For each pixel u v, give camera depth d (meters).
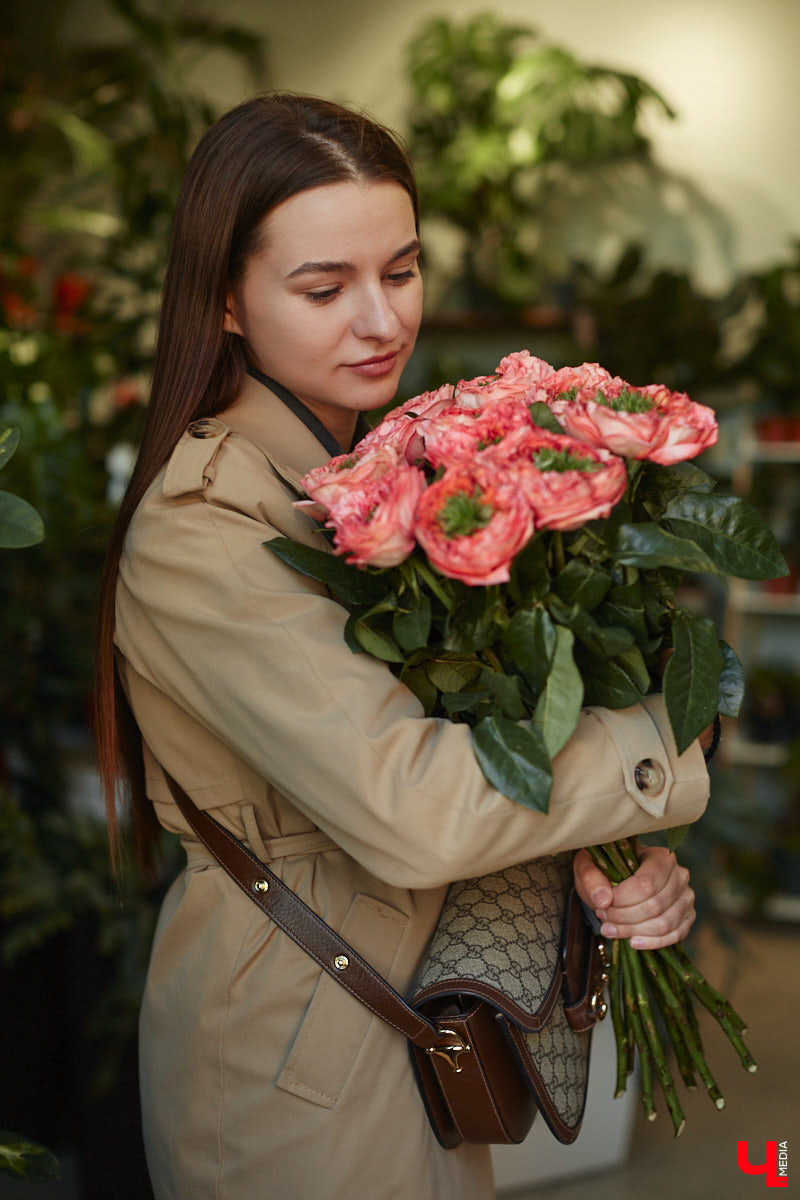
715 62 4.36
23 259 3.32
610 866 1.12
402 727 0.95
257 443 1.15
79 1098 2.15
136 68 4.14
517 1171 2.36
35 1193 2.24
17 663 2.47
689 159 4.41
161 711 1.13
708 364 3.94
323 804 0.97
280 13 4.55
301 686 0.97
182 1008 1.13
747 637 4.41
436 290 4.51
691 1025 1.22
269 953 1.10
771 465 4.20
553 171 4.46
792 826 4.09
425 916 1.13
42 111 3.92
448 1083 1.05
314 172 1.07
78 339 3.09
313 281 1.09
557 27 4.43
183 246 1.14
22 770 2.61
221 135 1.12
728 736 4.18
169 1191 1.15
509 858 0.94
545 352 4.27
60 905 2.12
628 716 0.99
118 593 1.13
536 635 0.91
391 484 0.91
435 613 0.98
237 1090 1.09
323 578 0.98
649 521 1.03
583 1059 1.15
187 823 1.16
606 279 4.18
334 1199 1.05
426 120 4.34
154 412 1.17
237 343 1.20
